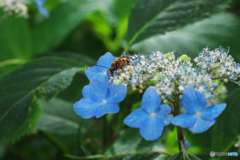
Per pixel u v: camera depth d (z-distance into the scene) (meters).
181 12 0.53
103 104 0.38
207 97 0.37
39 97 0.47
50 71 0.49
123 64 0.40
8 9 0.53
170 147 0.51
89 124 0.55
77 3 0.68
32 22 0.78
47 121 0.54
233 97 0.48
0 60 0.69
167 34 0.55
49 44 0.68
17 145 0.63
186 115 0.36
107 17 0.67
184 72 0.38
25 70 0.49
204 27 0.58
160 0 0.54
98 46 0.75
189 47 0.54
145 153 0.45
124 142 0.46
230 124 0.47
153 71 0.39
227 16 0.61
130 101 0.54
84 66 0.49
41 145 0.64
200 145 0.51
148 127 0.36
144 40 0.52
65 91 0.66
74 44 0.77
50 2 0.77
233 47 0.56
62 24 0.67
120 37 0.69
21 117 0.47
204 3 0.52
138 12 0.53
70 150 0.54
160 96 0.38
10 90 0.48
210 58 0.39
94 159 0.49
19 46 0.69
